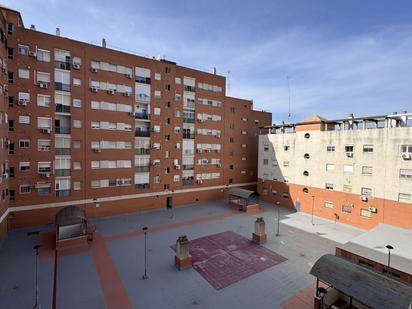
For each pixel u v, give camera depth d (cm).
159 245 2202
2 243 2167
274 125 3862
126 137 3080
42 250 2052
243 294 1491
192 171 3781
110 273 1709
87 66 2791
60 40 2623
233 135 4272
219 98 4066
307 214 3269
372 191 2627
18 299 1409
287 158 3603
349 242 1980
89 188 2847
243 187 4438
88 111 2808
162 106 3388
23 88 2453
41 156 2562
